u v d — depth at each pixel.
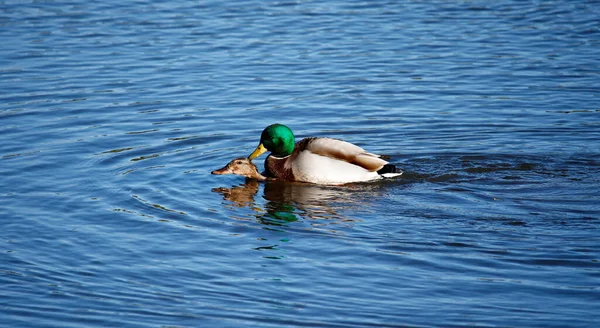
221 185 15.95
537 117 19.38
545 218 13.93
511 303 11.33
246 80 22.31
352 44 25.41
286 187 15.95
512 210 14.34
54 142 18.03
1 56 24.09
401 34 26.36
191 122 19.36
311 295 11.63
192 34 26.47
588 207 14.37
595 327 10.72
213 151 17.73
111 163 16.94
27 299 11.62
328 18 28.23
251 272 12.32
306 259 12.69
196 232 13.72
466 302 11.37
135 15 28.59
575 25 26.83
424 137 18.39
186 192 15.54
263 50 24.88
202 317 11.11
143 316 11.17
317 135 18.61
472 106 20.19
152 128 18.97
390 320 10.96
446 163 16.86
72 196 15.22
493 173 16.27
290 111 20.08
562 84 21.61
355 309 11.24
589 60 23.41
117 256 12.87
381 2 30.33
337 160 16.02
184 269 12.44
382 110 20.06
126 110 20.11
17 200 15.01
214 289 11.84
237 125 19.22
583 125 18.78
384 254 12.77
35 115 19.64
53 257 12.84
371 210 14.55
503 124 19.02
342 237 13.41
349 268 12.36
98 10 29.25
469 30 26.67
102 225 13.99
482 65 23.27
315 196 15.38
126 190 15.54
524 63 23.36
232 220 14.22
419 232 13.52
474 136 18.38
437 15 28.47
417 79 22.22
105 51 24.69
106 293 11.78
